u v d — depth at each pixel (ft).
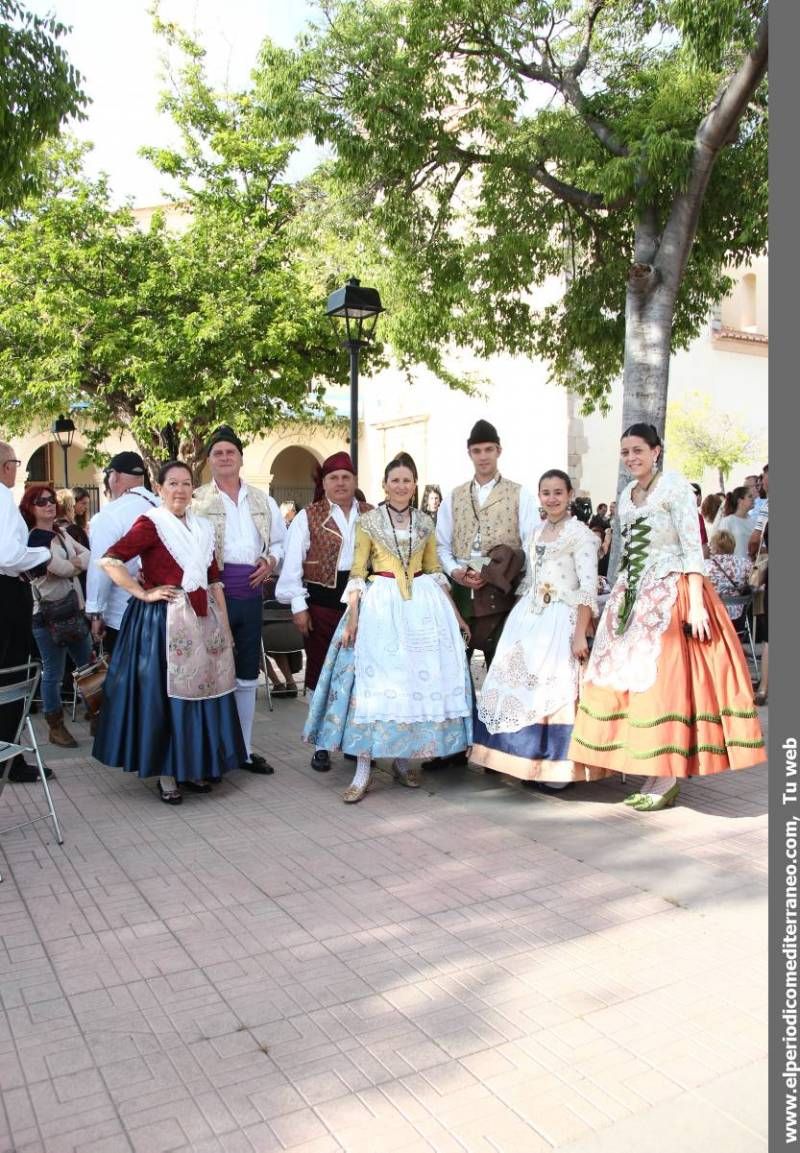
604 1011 9.90
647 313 26.30
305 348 49.90
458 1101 8.41
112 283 49.34
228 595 18.19
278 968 10.85
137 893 12.96
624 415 26.71
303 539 19.47
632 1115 8.20
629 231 33.09
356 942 11.49
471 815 16.28
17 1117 8.21
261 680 30.50
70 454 86.94
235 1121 8.15
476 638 18.94
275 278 47.80
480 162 31.07
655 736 15.34
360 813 16.42
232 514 18.30
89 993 10.30
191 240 49.96
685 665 15.43
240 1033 9.52
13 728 17.56
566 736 16.60
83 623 21.58
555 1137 7.92
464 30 28.78
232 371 46.96
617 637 15.97
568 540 17.08
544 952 11.21
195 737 16.72
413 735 16.83
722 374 75.87
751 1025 9.62
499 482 18.88
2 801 17.16
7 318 48.49
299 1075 8.80
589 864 13.96
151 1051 9.20
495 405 68.54
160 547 16.75
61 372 49.52
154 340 46.80
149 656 16.57
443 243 33.12
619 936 11.62
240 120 52.60
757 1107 8.30
